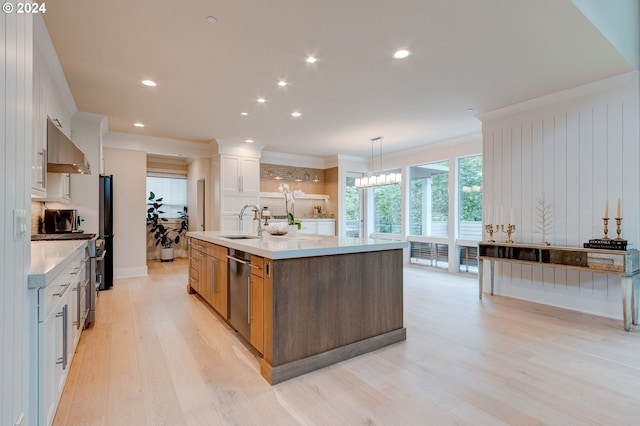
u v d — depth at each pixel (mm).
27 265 1346
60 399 1933
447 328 3191
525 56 2898
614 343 2814
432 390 2084
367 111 4422
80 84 3496
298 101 4039
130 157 5684
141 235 5750
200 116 4641
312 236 3732
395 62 3012
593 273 3625
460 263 6109
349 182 8008
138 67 3107
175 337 2953
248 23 2395
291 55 2881
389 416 1821
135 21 2361
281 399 1989
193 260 4367
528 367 2385
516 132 4191
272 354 2199
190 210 8164
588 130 3578
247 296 2654
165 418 1800
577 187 3662
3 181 1058
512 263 4160
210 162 6609
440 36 2572
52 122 3113
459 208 6109
